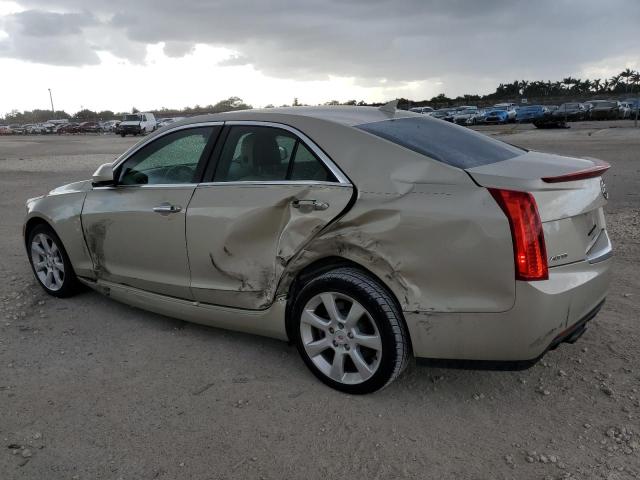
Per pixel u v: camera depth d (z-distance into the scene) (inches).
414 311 123.3
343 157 134.1
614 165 587.8
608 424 122.6
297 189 137.6
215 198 151.6
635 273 218.7
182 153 163.8
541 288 115.2
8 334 174.6
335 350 136.2
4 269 241.8
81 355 160.1
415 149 130.4
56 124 3245.6
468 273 117.7
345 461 112.6
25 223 208.7
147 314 189.0
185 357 157.9
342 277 130.1
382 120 148.3
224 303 154.4
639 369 145.3
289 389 139.9
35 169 727.7
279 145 144.9
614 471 107.6
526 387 138.5
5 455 115.7
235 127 154.6
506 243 114.3
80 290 206.2
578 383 139.5
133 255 172.1
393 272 124.3
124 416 129.4
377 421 125.6
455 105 3740.2
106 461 113.7
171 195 161.0
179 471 110.7
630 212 339.3
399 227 122.6
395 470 109.7
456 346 122.6
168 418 128.3
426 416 127.3
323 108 157.8
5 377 147.7
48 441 120.3
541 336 117.9
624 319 175.6
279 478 108.2
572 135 1174.3
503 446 116.1
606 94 3794.3
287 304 143.9
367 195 128.1
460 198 118.9
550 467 109.3
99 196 181.3
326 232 132.2
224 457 114.5
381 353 127.7
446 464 111.0
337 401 134.0
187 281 160.4
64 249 196.2
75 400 136.3
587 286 124.9
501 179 118.0
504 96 4340.6
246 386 141.7
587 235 130.7
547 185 117.6
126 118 2023.9
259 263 144.5
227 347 163.6
